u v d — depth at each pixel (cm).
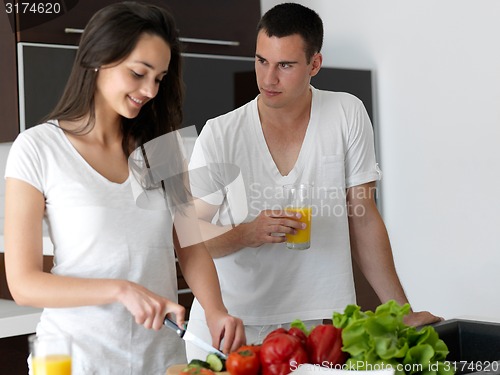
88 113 182
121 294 164
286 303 244
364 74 457
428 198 450
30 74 341
